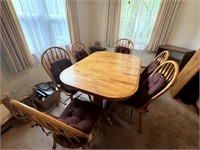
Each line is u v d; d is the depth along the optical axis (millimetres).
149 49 2926
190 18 2420
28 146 1266
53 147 1145
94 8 3205
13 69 1542
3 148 1245
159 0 2467
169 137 1383
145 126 1508
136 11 2715
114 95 961
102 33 3447
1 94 1508
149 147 1273
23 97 1693
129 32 3000
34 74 1949
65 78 1200
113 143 1299
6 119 1492
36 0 1725
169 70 1182
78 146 880
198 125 1552
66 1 2268
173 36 2711
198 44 2332
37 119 702
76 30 2730
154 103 1929
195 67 1775
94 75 1264
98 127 1325
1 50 1403
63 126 611
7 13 1345
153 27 2697
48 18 1965
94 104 1232
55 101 1875
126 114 1685
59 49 1808
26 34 1720
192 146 1295
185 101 1947
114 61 1658
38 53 1909
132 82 1150
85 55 2098
